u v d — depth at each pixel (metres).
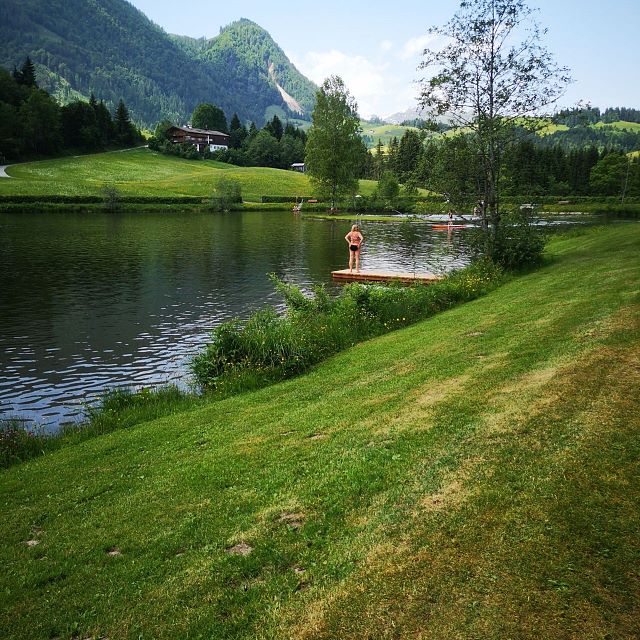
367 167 153.50
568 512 4.35
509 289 17.03
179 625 4.05
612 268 16.48
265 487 6.11
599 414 5.99
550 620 3.35
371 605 3.75
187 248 40.53
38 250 37.88
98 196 79.25
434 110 20.69
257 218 73.88
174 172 123.00
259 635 3.75
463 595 3.67
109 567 5.11
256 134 180.00
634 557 3.76
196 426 9.31
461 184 21.19
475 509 4.62
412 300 16.97
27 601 4.75
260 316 14.85
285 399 10.02
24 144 112.31
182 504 6.14
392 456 6.11
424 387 8.61
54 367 15.03
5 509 6.95
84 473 7.86
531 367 8.27
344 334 14.77
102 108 144.38
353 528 4.82
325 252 39.06
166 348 16.67
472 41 19.45
